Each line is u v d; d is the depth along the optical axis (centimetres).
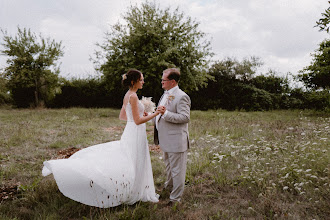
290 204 287
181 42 1408
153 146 586
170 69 294
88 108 1825
